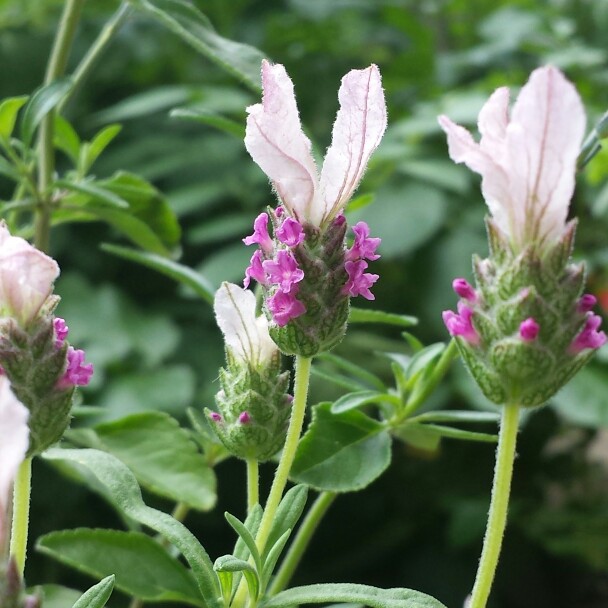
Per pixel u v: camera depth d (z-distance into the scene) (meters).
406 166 0.90
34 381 0.37
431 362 0.46
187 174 1.00
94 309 0.86
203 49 0.46
